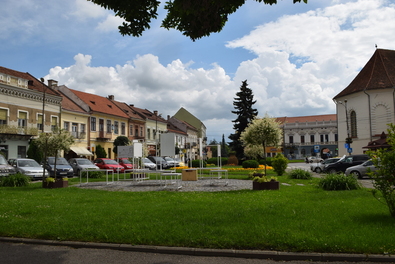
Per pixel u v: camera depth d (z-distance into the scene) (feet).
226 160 141.59
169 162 125.49
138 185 55.52
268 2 24.00
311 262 17.53
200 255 18.80
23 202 35.27
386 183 24.68
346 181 45.09
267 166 109.09
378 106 136.98
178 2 24.23
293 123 303.89
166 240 20.25
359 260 17.46
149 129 215.10
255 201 33.01
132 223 23.95
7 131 111.45
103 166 94.94
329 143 292.40
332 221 23.65
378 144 117.08
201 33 27.81
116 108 189.06
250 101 156.56
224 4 25.23
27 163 77.51
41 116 128.77
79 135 146.82
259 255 18.26
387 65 143.13
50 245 21.06
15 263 17.78
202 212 27.32
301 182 58.65
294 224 22.77
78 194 42.73
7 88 114.32
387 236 19.67
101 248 20.20
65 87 161.68
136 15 26.71
